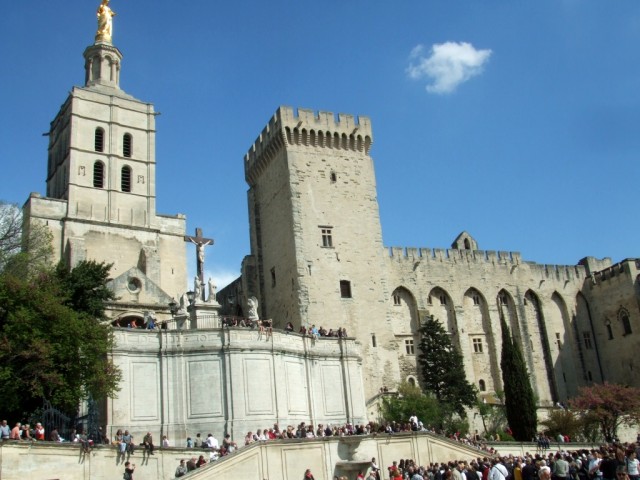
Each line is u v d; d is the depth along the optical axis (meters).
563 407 69.31
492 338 77.88
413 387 61.50
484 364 77.00
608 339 82.06
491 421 67.12
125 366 43.84
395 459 40.94
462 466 30.69
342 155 72.19
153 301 58.19
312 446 37.97
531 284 82.38
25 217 61.28
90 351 38.12
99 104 67.50
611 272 82.31
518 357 63.31
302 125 70.69
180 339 45.81
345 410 51.62
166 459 34.78
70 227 61.47
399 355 72.56
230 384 45.22
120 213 65.19
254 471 34.94
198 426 44.25
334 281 66.88
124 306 56.31
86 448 31.41
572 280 84.94
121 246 63.44
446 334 67.88
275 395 46.62
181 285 66.06
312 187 69.62
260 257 73.75
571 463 29.97
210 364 45.56
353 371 52.91
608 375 81.56
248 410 45.09
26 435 31.47
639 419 62.69
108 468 32.19
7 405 35.19
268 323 51.62
